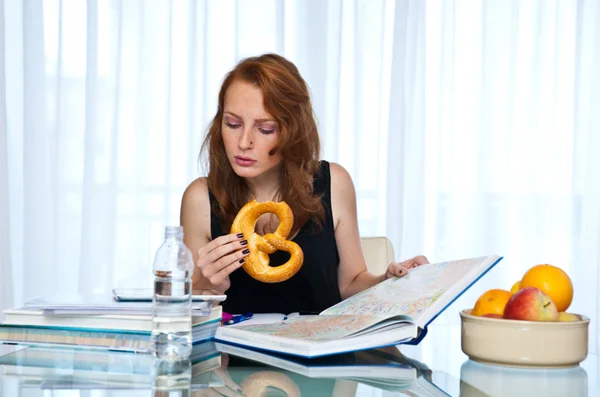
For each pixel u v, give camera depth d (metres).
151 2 3.37
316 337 1.12
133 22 3.37
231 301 1.88
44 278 3.34
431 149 3.57
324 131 3.45
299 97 1.72
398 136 3.47
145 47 3.37
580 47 3.55
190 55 3.38
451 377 1.02
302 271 1.88
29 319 1.22
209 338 1.28
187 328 1.15
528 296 1.07
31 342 1.21
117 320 1.19
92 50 3.31
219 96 1.84
